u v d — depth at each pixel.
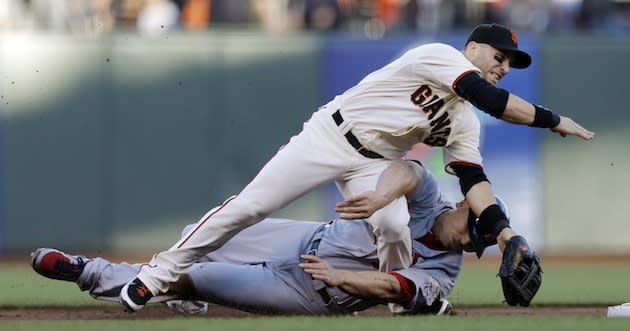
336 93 39.78
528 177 40.25
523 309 22.56
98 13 42.25
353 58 39.78
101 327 16.45
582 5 43.44
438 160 39.38
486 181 18.67
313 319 17.44
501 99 17.78
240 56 39.72
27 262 38.66
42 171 39.25
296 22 42.66
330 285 17.86
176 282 18.80
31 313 21.20
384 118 18.55
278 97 39.81
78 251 39.44
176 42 39.50
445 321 17.08
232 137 39.72
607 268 37.31
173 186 39.59
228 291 18.86
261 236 19.66
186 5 42.84
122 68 39.34
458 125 18.73
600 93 40.31
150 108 39.47
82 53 39.22
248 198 18.42
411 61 18.39
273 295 18.86
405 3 42.62
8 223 39.34
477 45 19.19
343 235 19.12
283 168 18.53
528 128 40.16
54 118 39.19
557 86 40.22
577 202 40.38
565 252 40.47
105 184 39.44
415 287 18.12
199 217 39.66
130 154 39.44
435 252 18.89
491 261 40.91
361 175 18.83
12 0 41.88
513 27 43.00
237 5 42.72
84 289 19.22
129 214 39.53
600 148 40.34
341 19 42.62
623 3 43.88
